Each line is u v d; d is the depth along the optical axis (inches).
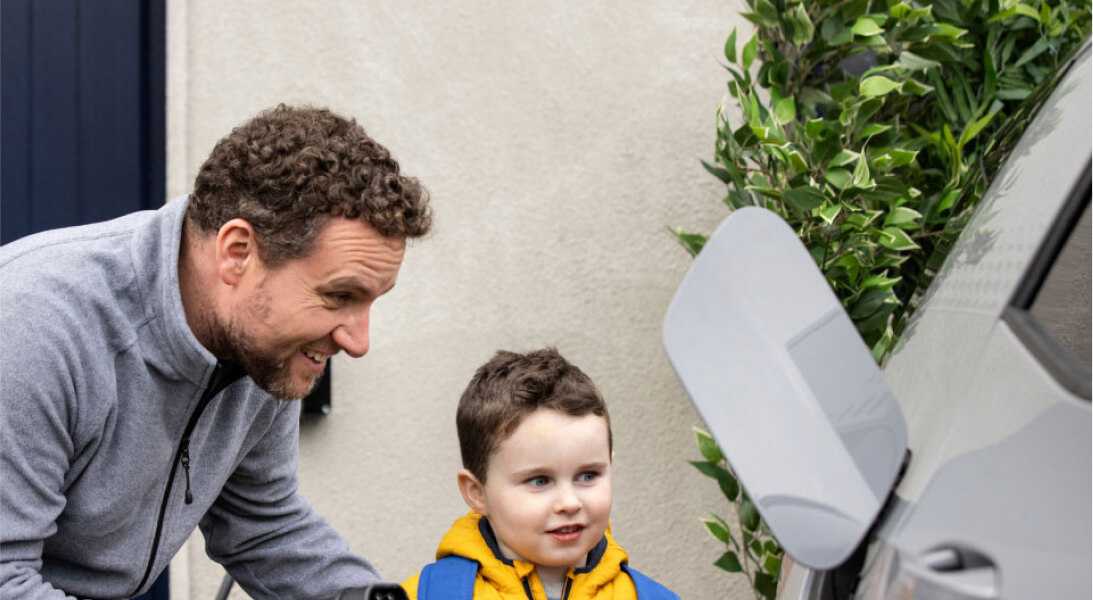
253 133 69.1
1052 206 56.9
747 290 53.0
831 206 122.3
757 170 132.1
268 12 132.0
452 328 135.9
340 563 90.6
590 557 86.4
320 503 132.5
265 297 68.6
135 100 135.5
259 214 67.1
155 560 79.5
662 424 140.4
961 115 134.3
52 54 133.4
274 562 89.8
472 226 136.5
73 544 74.3
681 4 141.2
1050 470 42.9
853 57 141.3
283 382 72.7
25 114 132.7
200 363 71.2
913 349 61.4
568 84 138.6
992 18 131.0
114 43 134.7
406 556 134.7
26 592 65.3
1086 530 40.3
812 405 50.9
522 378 84.4
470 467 86.8
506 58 137.2
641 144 140.1
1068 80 68.0
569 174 138.6
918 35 130.3
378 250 68.2
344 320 70.4
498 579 83.7
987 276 58.4
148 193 136.9
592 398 84.7
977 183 76.0
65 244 70.7
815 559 47.6
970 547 43.0
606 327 139.1
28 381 64.9
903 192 121.6
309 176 66.5
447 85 135.7
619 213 139.6
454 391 135.7
